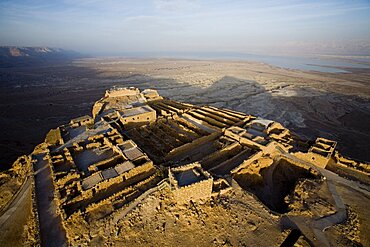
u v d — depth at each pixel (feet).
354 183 105.50
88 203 84.79
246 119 168.86
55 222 79.10
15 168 126.00
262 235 74.08
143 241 71.41
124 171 97.04
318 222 80.38
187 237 72.90
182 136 144.36
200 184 83.20
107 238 72.18
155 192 88.69
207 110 197.26
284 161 125.08
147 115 165.68
